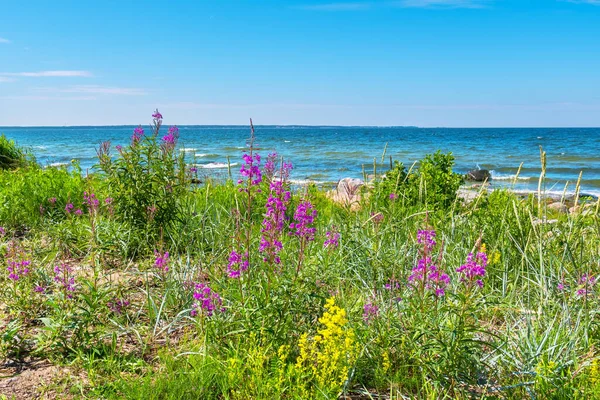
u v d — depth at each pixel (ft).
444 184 32.14
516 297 17.33
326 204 32.73
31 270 17.87
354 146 244.63
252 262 15.69
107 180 24.17
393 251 18.93
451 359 11.60
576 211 19.16
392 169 34.47
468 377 11.89
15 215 27.89
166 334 15.17
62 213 28.60
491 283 18.65
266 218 14.03
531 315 15.87
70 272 19.47
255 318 13.37
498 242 20.01
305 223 14.03
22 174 37.81
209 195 30.55
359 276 17.08
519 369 12.55
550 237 19.11
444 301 13.56
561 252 18.54
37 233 25.13
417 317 12.50
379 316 13.74
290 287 13.64
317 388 11.60
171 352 13.83
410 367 12.75
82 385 12.31
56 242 22.93
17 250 20.81
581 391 11.68
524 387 12.12
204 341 13.23
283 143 280.10
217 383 12.07
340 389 12.00
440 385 11.98
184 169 25.40
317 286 14.92
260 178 14.61
